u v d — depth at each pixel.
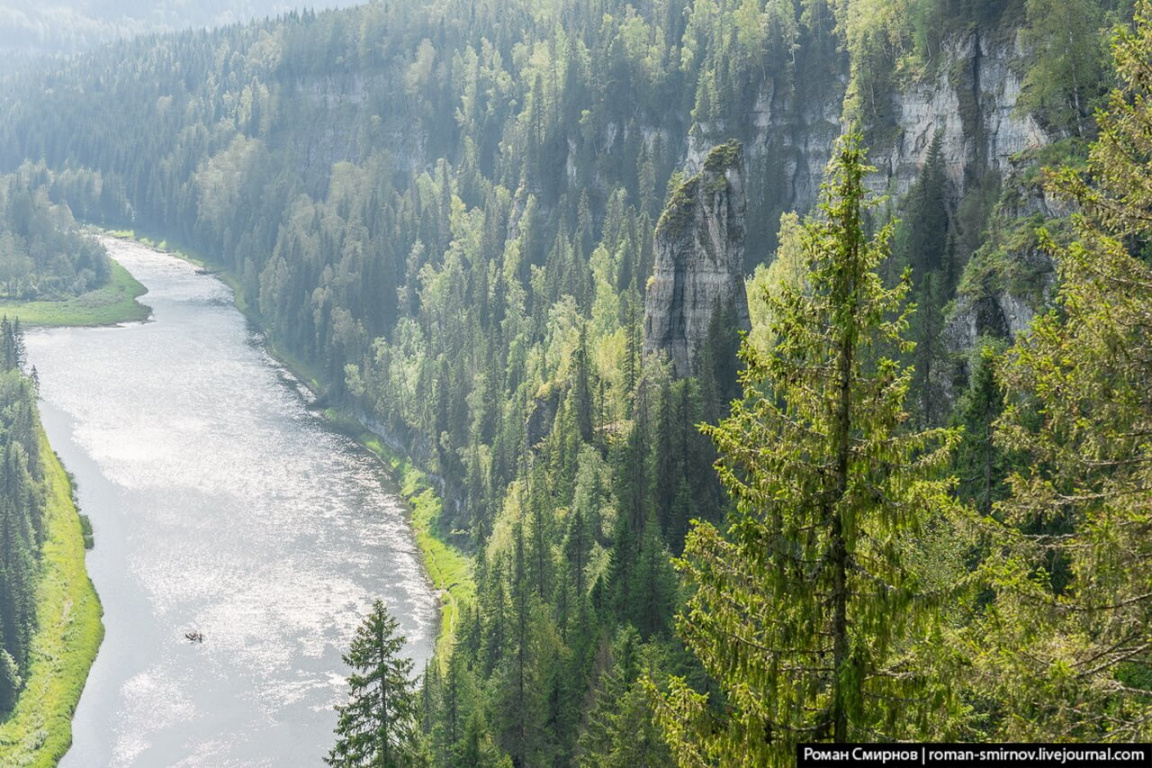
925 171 130.75
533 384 183.88
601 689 81.38
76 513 172.25
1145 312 30.16
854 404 28.64
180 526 170.75
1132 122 31.56
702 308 141.88
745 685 29.11
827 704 29.61
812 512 29.05
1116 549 28.55
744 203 142.12
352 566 158.62
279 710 120.25
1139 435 30.25
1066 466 31.19
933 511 28.44
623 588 97.94
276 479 194.62
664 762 63.47
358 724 67.75
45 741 115.75
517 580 115.62
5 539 141.62
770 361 29.48
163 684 126.38
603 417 149.12
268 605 145.12
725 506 119.81
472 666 110.31
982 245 107.06
